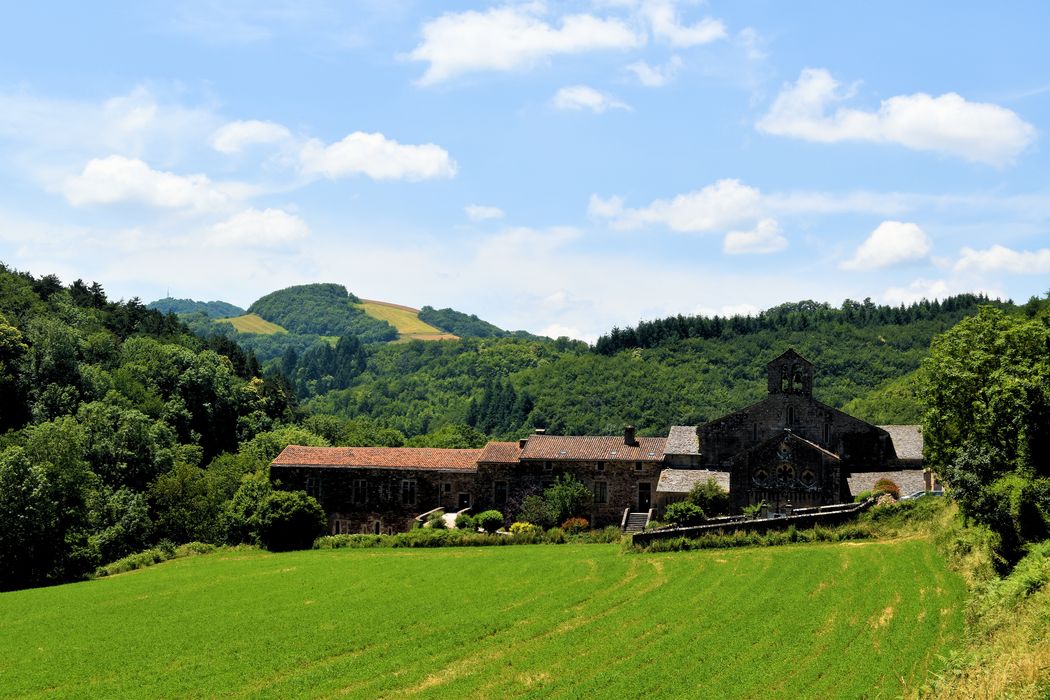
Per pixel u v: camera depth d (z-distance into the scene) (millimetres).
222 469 100062
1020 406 51688
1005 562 45781
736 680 36281
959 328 62625
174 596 59844
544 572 60719
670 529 66688
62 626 52031
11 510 73438
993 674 29266
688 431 90000
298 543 80125
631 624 45812
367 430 157625
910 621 42406
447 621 48312
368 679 39125
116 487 96500
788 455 78750
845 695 33781
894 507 64750
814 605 46938
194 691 38562
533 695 35812
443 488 89000
